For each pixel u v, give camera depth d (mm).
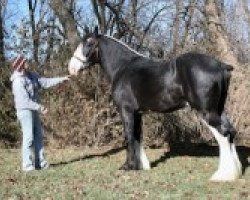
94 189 8711
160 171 10266
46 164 10867
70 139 14672
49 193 8547
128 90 10125
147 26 17906
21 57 10461
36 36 15945
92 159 12172
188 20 17906
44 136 14859
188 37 16594
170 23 18141
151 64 10023
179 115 14398
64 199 8102
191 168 10617
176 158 11977
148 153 12969
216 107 9211
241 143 14523
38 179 9734
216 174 9281
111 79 10570
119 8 18578
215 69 9148
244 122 14586
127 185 8977
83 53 10719
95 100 14492
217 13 17250
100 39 10688
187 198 8000
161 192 8406
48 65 15000
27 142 10492
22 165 10875
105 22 18062
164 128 14414
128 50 10477
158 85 9680
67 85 14484
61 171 10500
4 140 15469
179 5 18141
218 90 9164
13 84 10453
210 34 16953
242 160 11492
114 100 10438
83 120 14547
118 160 11914
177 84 9477
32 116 10539
